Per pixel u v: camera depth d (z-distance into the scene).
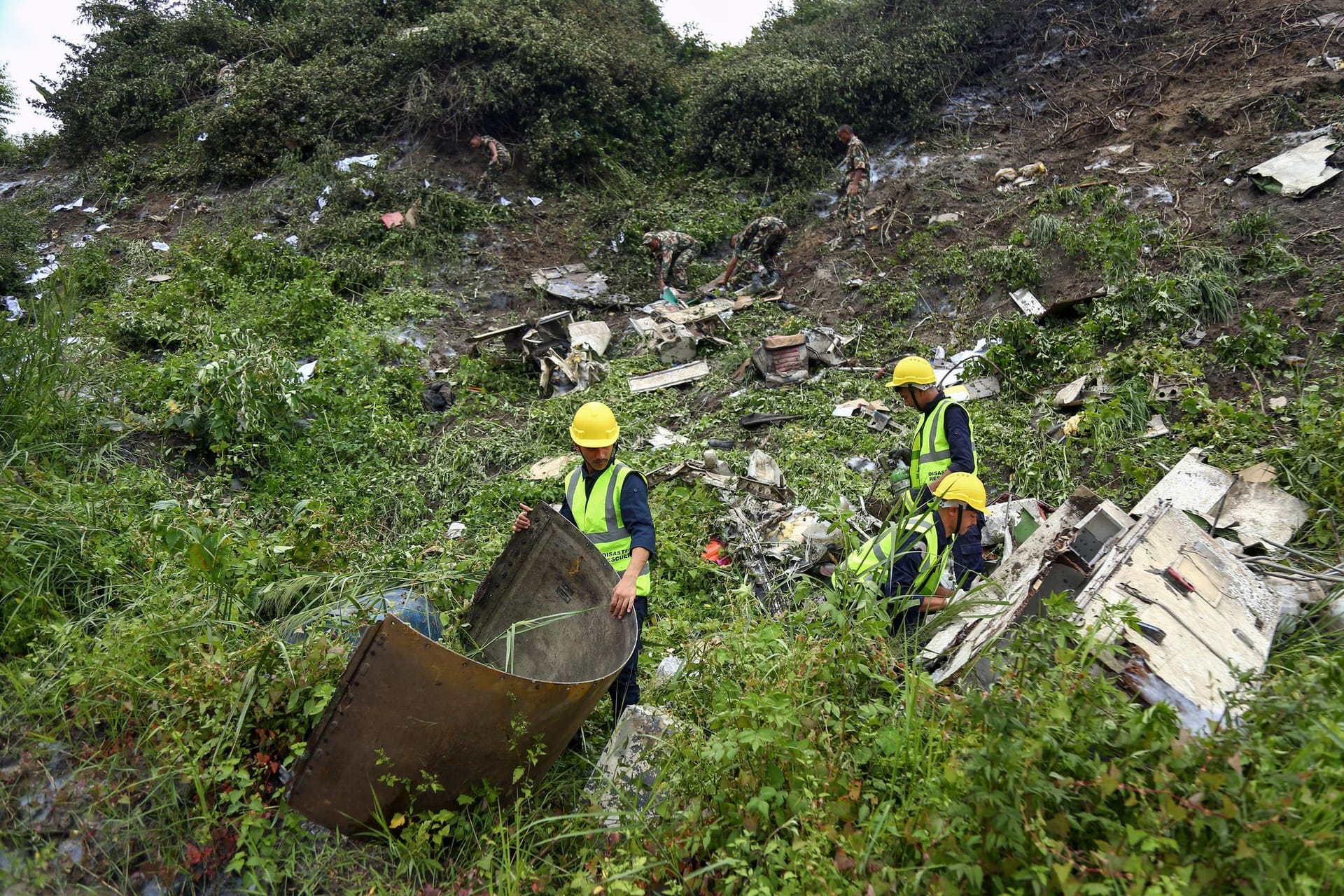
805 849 2.55
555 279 11.32
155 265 11.25
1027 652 2.88
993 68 12.70
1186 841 2.34
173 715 3.37
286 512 6.41
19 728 3.44
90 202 13.30
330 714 2.97
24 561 4.23
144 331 8.93
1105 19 12.26
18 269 10.73
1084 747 2.57
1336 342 6.85
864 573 4.16
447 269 11.36
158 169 13.47
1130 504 6.10
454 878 3.07
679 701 3.66
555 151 12.92
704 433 7.95
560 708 3.25
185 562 4.39
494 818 3.31
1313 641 3.95
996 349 7.91
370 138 13.42
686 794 2.99
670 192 13.29
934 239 10.07
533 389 9.16
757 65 13.34
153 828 3.16
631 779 3.26
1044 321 8.36
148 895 3.02
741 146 13.08
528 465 7.49
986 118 12.01
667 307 10.43
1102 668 3.18
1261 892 2.14
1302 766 2.47
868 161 10.91
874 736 2.98
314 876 3.09
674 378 9.02
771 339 8.56
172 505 4.39
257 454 7.05
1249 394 6.77
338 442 7.34
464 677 2.98
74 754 3.38
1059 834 2.38
